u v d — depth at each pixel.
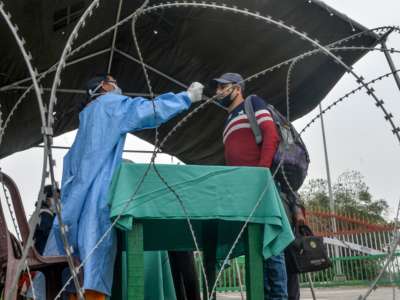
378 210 26.16
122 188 2.71
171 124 6.36
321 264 3.48
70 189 3.10
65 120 6.24
